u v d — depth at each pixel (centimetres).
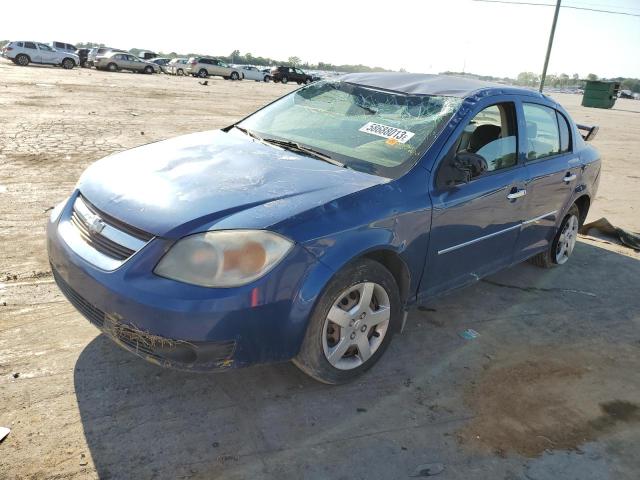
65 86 2002
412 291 325
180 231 238
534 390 314
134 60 3938
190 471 231
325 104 389
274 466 238
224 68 4312
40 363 292
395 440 262
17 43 3409
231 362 244
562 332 389
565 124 471
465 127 340
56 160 752
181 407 269
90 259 253
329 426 267
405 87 386
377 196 284
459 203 328
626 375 340
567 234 506
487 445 264
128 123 1150
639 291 478
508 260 417
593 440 276
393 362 328
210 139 356
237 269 235
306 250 249
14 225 486
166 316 228
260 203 257
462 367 331
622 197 858
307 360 273
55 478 220
